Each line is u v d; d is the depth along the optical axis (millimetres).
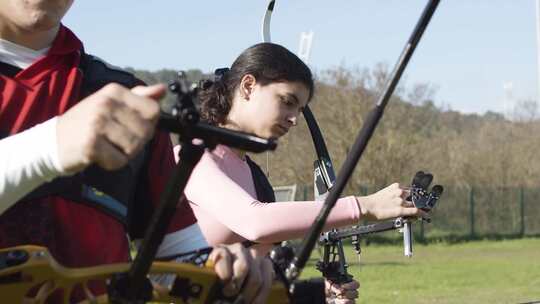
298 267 2029
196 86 1640
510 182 37312
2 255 1816
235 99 3684
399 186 3479
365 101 30328
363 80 30453
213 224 3402
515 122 42281
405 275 18000
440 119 42906
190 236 2459
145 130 1605
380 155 30844
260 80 3629
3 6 2254
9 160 1724
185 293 1980
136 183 2465
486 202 32188
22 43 2320
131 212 2469
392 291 14812
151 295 1859
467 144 38375
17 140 1742
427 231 30859
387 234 28578
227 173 3660
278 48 3691
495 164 37219
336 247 4254
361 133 1921
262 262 2041
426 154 34156
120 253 2309
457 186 32312
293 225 3291
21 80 2279
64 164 1664
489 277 17797
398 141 31266
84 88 2367
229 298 2006
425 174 3518
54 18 2279
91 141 1597
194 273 1939
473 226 31641
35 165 1707
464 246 29391
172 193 1693
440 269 19656
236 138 1669
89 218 2238
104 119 1591
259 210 3299
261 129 3639
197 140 1789
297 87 3645
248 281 1997
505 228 32500
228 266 1964
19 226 2137
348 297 4246
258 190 3934
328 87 30578
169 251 2441
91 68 2436
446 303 12938
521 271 19281
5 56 2301
